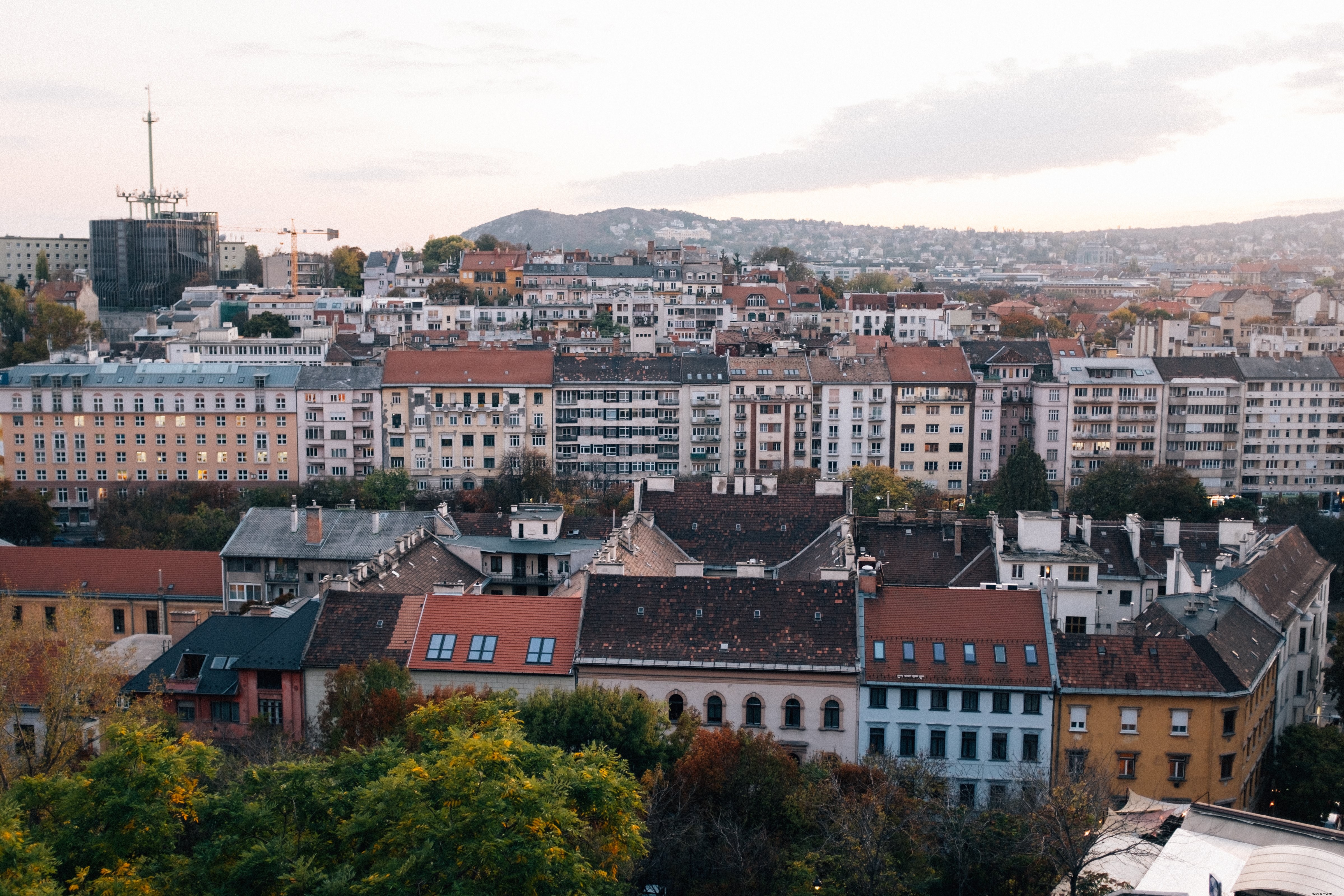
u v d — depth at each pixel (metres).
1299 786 131.25
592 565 138.25
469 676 127.00
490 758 78.69
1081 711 123.25
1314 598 165.38
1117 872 95.50
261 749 114.19
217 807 83.50
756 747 107.12
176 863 78.75
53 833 81.44
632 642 127.62
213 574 191.25
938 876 96.75
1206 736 122.50
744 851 98.44
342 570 189.00
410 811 76.31
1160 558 172.38
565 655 127.94
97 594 188.12
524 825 74.31
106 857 79.31
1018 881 97.62
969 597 130.12
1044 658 124.88
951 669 124.56
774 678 125.12
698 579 132.38
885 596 130.75
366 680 116.62
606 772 83.31
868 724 124.88
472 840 73.38
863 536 170.25
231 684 130.38
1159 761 123.31
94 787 81.69
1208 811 97.19
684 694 125.88
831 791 103.25
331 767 90.94
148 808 80.19
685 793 103.62
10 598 175.25
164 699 128.50
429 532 177.75
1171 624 135.75
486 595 145.12
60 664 116.75
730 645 127.12
